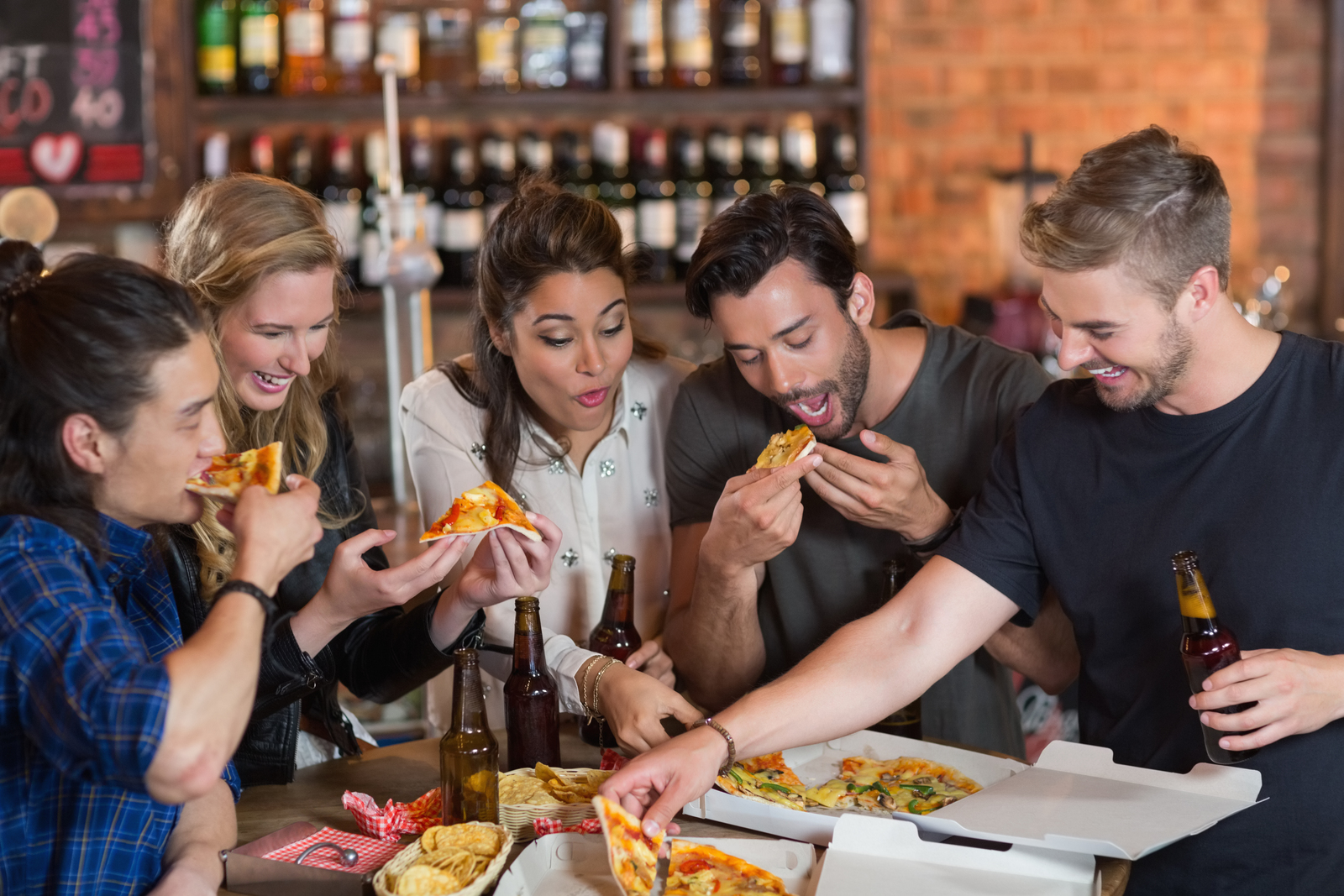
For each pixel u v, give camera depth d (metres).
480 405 2.13
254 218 1.72
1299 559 1.51
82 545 1.27
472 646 1.81
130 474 1.28
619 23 3.56
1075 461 1.67
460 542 1.65
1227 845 1.54
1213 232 1.45
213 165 3.51
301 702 1.88
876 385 1.96
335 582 1.66
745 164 3.74
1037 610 1.74
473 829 1.42
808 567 2.05
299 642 1.67
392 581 1.62
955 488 1.99
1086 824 1.41
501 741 1.89
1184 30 3.94
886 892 1.35
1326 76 3.97
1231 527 1.55
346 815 1.64
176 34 3.64
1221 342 1.51
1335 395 1.51
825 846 1.49
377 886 1.33
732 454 2.07
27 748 1.30
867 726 1.66
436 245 3.61
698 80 3.64
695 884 1.39
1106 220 1.43
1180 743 1.60
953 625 1.69
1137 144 1.46
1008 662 1.95
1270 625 1.52
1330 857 1.51
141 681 1.14
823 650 1.68
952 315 4.01
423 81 3.62
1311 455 1.51
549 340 1.90
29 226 2.75
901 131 3.93
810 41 3.66
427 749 1.86
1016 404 1.95
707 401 2.08
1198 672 1.43
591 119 3.77
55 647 1.19
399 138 3.65
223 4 3.49
